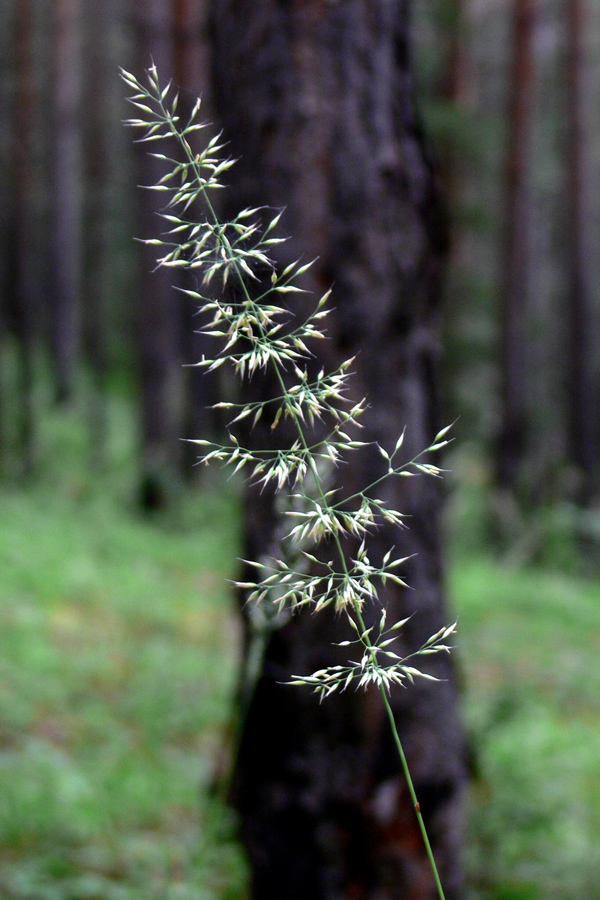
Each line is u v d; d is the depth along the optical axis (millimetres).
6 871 3068
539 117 18938
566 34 13445
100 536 9711
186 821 3729
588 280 13781
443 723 2566
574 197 13766
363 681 1048
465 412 12094
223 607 8305
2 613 6332
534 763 4734
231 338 1026
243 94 2463
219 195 2555
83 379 17625
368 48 2455
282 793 2490
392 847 2486
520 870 3389
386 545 2455
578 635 8781
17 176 13289
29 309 12969
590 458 13734
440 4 9750
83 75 16969
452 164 9797
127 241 19594
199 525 11430
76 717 4863
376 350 2457
